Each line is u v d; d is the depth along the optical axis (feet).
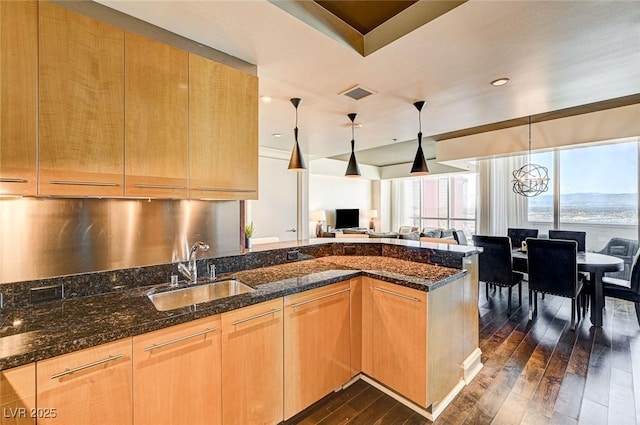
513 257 13.55
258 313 5.44
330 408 6.57
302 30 5.62
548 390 7.22
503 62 6.76
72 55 4.65
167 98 5.60
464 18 5.20
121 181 5.11
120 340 4.00
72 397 3.65
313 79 7.67
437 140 17.99
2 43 4.15
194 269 6.40
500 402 6.81
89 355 3.76
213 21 5.36
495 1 4.76
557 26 5.41
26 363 3.34
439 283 6.41
